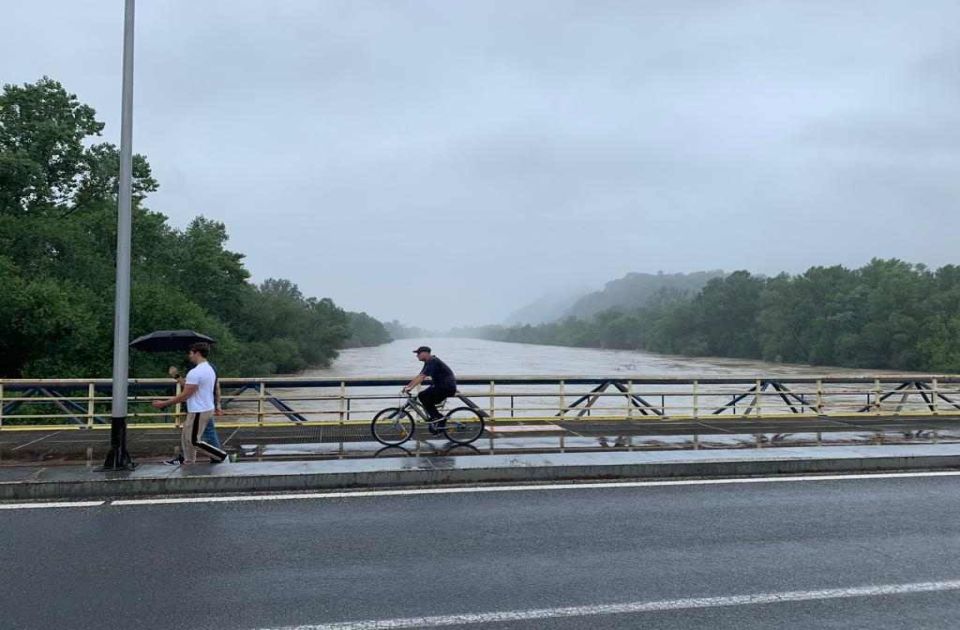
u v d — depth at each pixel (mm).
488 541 6113
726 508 7309
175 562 5535
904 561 5613
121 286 8648
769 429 13102
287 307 79312
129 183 8773
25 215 37719
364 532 6395
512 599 4781
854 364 89875
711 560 5621
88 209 41812
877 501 7645
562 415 14445
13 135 37406
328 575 5246
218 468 8508
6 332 31562
